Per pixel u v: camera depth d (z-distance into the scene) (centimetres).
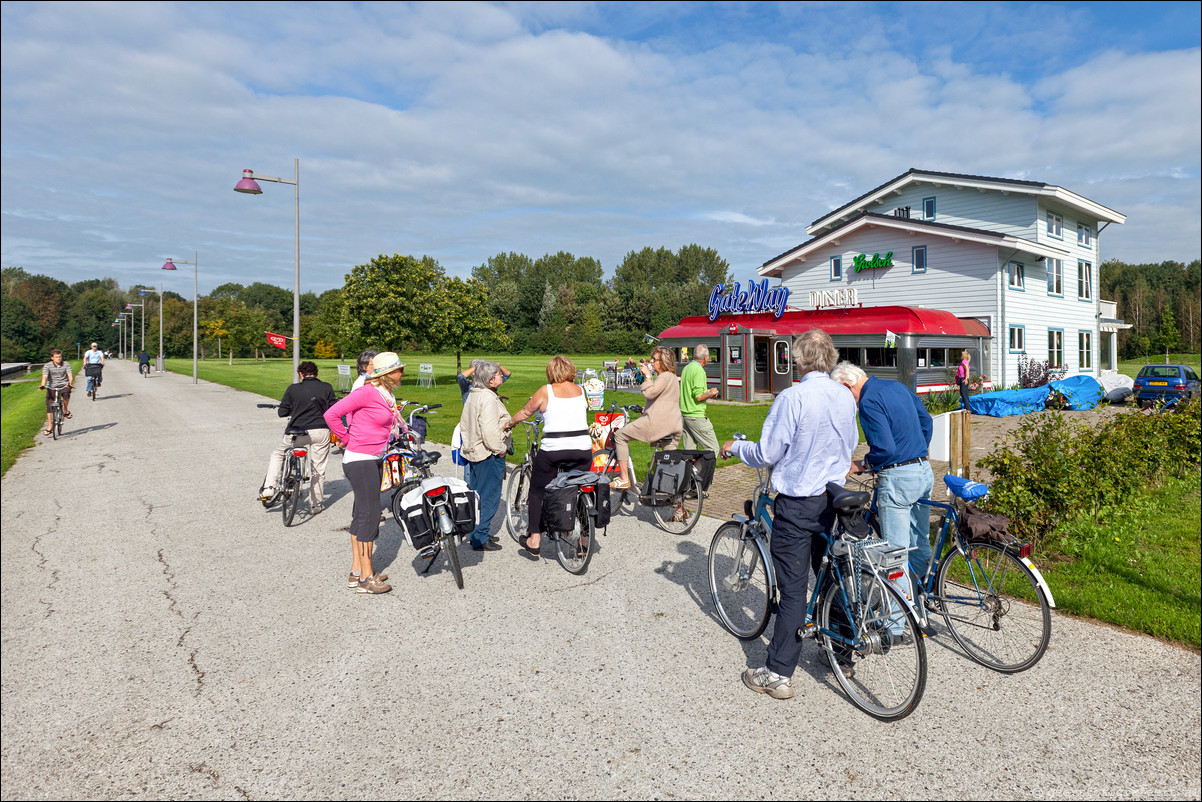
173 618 479
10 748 327
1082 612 461
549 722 345
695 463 665
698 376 736
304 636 448
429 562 560
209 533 693
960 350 2239
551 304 9531
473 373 610
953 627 418
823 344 369
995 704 355
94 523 733
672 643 433
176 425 1589
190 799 290
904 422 397
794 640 362
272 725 345
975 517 398
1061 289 2714
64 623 471
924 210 2769
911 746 321
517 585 538
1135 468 657
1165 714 342
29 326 11119
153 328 10244
